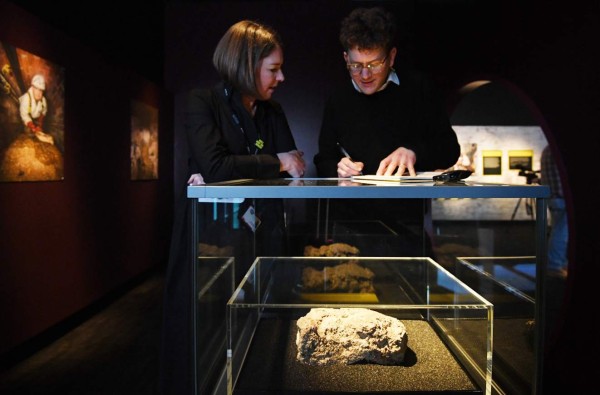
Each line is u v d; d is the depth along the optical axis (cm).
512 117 861
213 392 88
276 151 174
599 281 250
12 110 329
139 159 564
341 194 84
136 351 342
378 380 86
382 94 203
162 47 656
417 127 205
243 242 110
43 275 368
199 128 149
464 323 92
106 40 499
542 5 305
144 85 577
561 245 555
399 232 125
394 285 121
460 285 95
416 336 106
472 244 131
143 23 595
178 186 690
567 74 277
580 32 263
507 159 862
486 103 861
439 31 510
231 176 144
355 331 91
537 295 83
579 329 266
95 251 459
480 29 410
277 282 122
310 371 89
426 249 124
